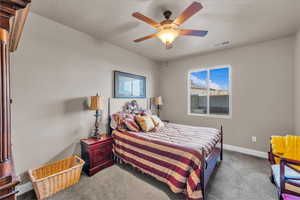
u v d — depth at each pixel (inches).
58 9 73.4
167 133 99.3
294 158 74.0
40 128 79.2
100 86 111.3
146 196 69.5
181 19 62.5
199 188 60.7
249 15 77.2
